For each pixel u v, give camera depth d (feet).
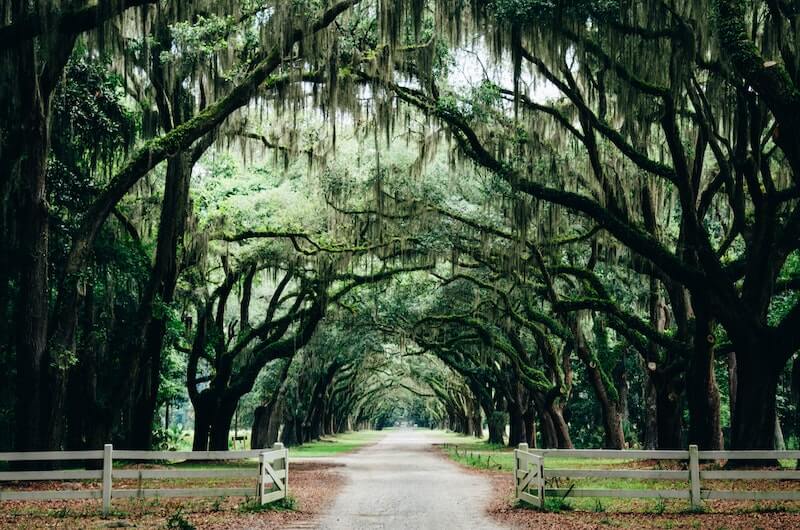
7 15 51.01
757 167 63.77
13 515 43.11
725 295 62.54
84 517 42.55
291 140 84.17
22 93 59.16
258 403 188.14
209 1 64.18
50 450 64.39
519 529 39.11
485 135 72.18
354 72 68.28
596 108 75.36
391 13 60.13
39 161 60.34
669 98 58.08
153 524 39.86
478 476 80.84
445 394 320.50
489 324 124.36
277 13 58.18
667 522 40.81
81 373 76.59
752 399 62.08
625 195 72.54
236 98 61.52
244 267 103.91
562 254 103.35
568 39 61.36
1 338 72.54
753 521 40.75
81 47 69.10
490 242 90.02
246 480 67.77
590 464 91.15
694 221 62.75
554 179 72.84
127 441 94.73
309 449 176.35
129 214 87.61
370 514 46.01
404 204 88.28
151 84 77.41
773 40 52.80
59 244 71.77
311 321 104.27
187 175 78.33
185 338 116.98
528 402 155.02
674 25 56.18
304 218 97.81
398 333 142.20
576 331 99.09
